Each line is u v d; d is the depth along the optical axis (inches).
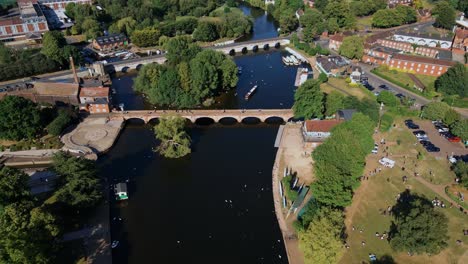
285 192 5221.5
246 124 7145.7
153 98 7632.9
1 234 3540.8
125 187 5290.4
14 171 4375.0
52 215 4023.1
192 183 5556.1
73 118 6894.7
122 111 7224.4
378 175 5482.3
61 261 4153.5
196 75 7421.3
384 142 6274.6
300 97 6702.8
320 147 5290.4
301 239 4003.4
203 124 7160.4
